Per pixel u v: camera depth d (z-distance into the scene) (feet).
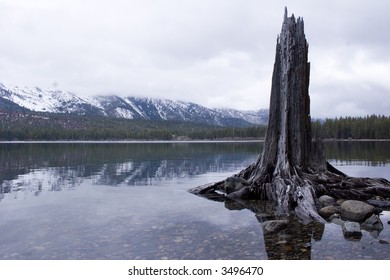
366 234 40.47
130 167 138.10
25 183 88.79
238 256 32.91
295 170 69.15
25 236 40.11
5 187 81.71
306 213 51.31
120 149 318.86
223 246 36.09
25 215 51.57
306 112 75.66
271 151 75.00
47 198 67.10
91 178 100.78
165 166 143.64
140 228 43.80
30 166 138.21
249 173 80.69
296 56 74.18
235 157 202.18
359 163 145.07
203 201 65.31
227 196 70.38
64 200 65.00
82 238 39.27
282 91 75.46
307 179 67.87
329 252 33.78
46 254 33.86
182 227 44.45
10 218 49.52
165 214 52.80
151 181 95.04
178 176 108.06
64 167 135.33
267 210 56.49
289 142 73.10
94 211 54.70
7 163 152.87
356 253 33.47
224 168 135.74
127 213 53.36
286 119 72.64
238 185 74.28
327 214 50.85
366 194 64.13
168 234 40.96
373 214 46.85
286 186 62.80
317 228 43.57
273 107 76.79
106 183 90.27
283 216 51.52
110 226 44.86
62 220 48.34
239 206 60.29
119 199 66.54
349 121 547.90
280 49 77.71
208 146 410.52
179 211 55.26
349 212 48.73
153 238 39.24
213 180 97.76
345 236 39.63
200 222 47.37
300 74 73.72
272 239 38.55
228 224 46.24
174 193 74.84
